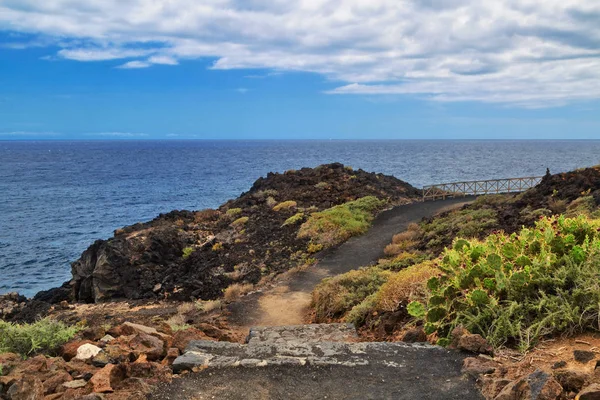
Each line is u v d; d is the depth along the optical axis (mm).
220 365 6309
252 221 30109
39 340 7047
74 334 7676
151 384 5738
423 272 11367
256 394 5582
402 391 5625
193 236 27719
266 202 34250
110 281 23297
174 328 9656
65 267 37812
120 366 5863
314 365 6359
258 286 20719
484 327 6965
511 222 21250
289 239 26156
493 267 7488
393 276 12891
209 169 151500
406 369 6199
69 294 24938
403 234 24281
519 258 7680
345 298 14727
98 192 89188
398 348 6930
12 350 6816
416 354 6684
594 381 5113
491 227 21219
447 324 7398
